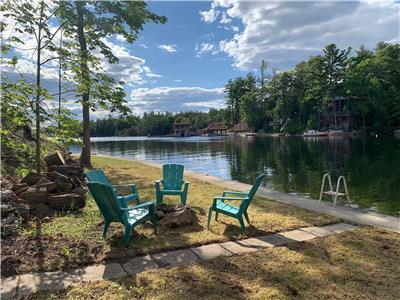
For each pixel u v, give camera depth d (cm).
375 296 316
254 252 425
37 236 466
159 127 10519
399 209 765
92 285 338
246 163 1852
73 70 595
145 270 376
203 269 375
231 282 344
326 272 365
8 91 502
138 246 446
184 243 456
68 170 739
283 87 6575
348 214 601
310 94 5819
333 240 466
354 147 2855
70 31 772
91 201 689
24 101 509
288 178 1275
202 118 11325
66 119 581
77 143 621
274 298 312
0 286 337
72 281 349
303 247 441
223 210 525
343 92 5381
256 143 3959
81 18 1109
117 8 1208
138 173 1174
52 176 675
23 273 366
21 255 405
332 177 1275
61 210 607
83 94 658
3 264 381
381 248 435
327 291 325
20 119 523
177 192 682
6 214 502
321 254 417
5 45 537
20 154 826
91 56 645
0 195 504
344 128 5494
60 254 413
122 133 10619
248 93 8056
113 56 1269
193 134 9919
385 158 1911
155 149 3284
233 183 968
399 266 380
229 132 8775
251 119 7494
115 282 346
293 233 502
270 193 820
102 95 692
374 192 967
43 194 607
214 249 439
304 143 3672
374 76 5181
